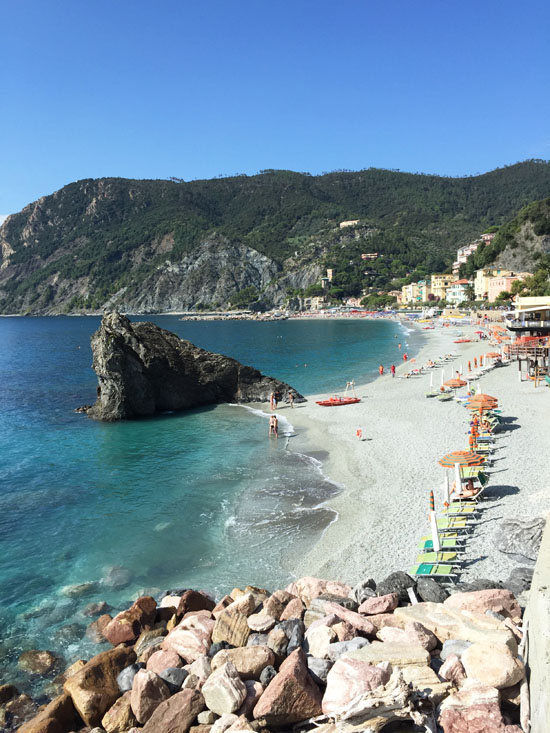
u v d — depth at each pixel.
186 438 43.16
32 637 17.00
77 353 133.38
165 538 24.27
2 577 21.02
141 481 32.31
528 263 195.12
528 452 31.73
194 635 14.14
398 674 10.23
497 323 146.75
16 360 114.88
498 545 20.09
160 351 54.44
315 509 26.95
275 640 13.05
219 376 57.94
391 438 39.09
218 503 28.36
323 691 11.40
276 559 21.83
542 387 52.75
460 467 26.95
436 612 13.18
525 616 12.09
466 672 10.81
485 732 9.40
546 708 7.60
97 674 13.62
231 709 11.14
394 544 21.98
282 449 38.81
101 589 20.02
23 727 12.27
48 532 25.16
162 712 11.47
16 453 39.12
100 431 46.31
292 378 75.44
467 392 53.22
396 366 82.75
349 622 13.59
